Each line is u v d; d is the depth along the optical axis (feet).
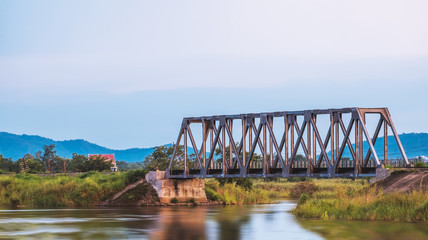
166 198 346.54
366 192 234.99
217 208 325.01
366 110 257.14
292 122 282.15
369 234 179.63
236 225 228.63
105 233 205.67
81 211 301.22
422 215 198.08
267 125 292.61
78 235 200.23
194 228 219.41
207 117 328.70
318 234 185.57
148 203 341.41
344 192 249.55
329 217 219.20
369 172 252.21
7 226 226.38
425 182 219.41
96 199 351.05
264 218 255.70
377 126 260.42
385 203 212.43
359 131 256.32
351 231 186.19
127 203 343.87
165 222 241.35
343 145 258.98
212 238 192.75
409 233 178.40
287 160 281.74
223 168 314.35
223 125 319.06
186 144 343.46
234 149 311.27
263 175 292.40
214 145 323.16
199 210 307.99
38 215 275.59
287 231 198.80
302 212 240.32
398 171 239.09
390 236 175.01
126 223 237.86
